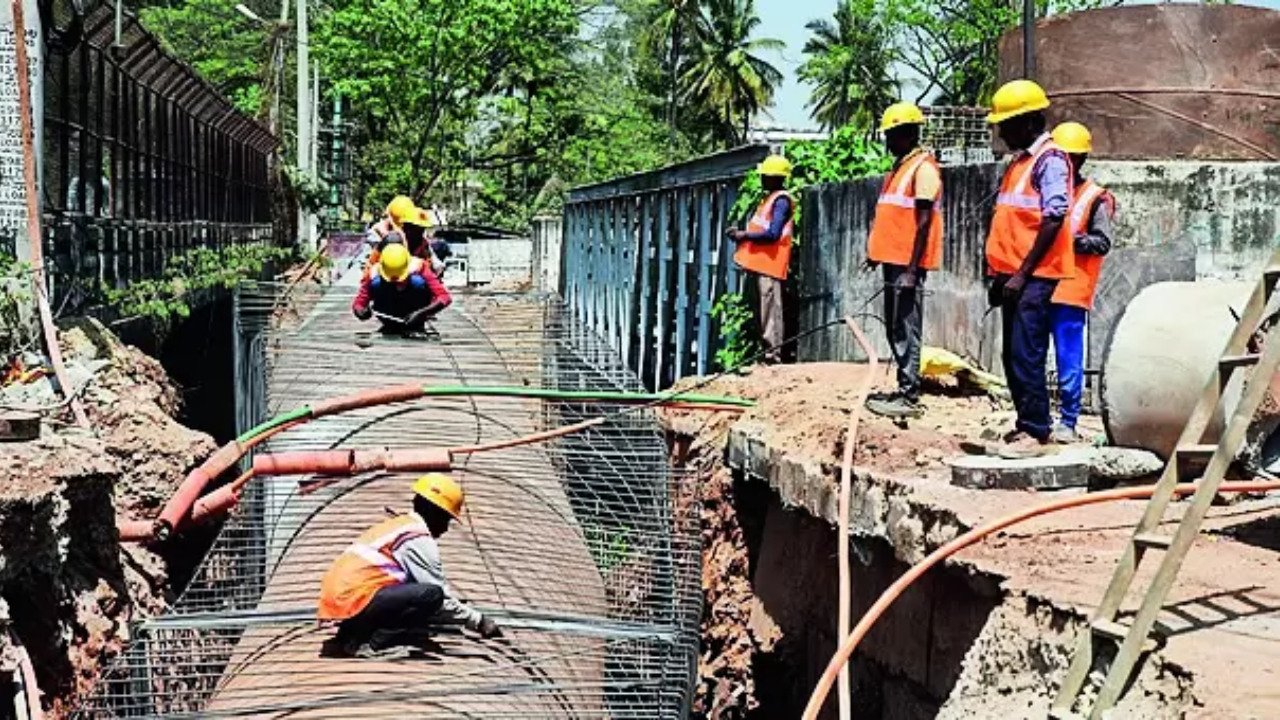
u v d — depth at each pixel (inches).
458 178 1961.1
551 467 400.2
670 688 255.1
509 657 259.4
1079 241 354.3
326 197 1670.8
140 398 447.2
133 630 259.6
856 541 321.7
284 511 356.5
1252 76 456.8
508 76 1782.7
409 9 1572.3
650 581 323.0
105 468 312.8
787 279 578.2
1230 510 281.6
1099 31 462.3
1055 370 421.7
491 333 515.2
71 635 298.0
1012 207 344.2
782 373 475.8
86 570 319.0
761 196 534.0
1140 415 292.4
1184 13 455.8
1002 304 347.6
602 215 910.4
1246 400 194.7
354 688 240.4
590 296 952.9
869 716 327.0
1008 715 223.6
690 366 654.5
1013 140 346.9
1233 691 180.9
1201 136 456.8
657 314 718.5
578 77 1884.8
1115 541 260.5
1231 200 415.5
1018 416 343.0
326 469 331.6
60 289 483.2
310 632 271.3
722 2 2502.5
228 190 1080.8
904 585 239.8
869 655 322.0
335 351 474.0
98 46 569.6
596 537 352.5
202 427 744.3
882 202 393.4
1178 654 194.5
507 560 324.2
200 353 739.4
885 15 1558.8
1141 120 459.5
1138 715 192.9
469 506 355.9
